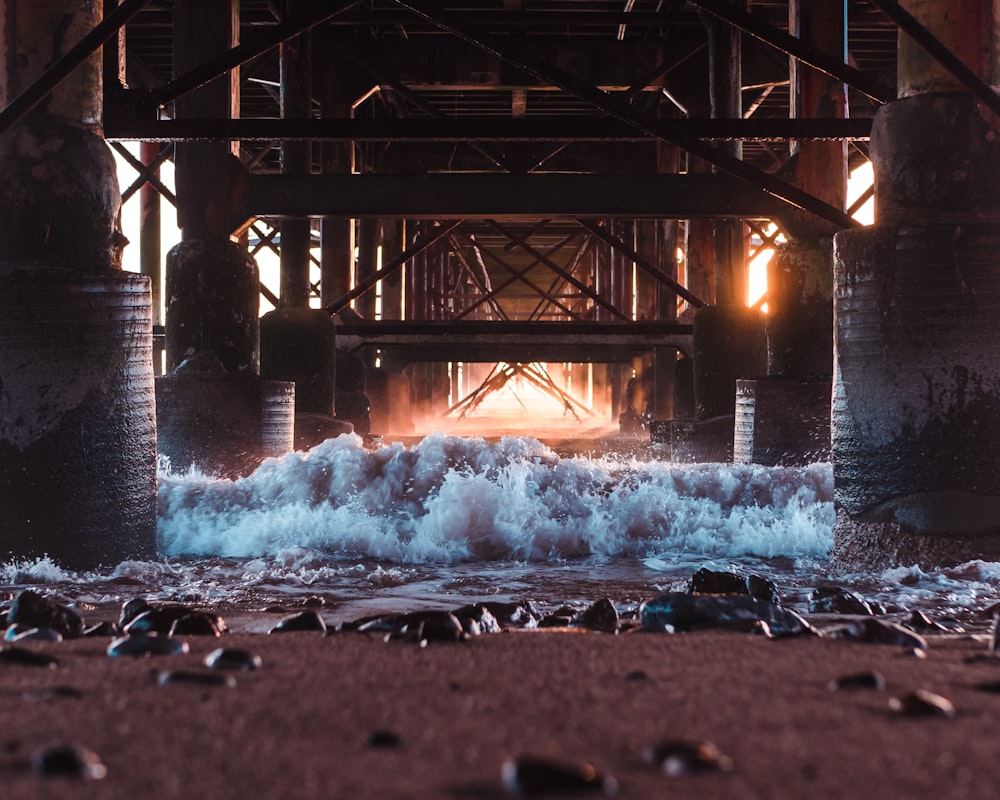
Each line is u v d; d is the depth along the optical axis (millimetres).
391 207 12719
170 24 20188
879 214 6434
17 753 1461
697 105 20297
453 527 7262
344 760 1453
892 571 5824
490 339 22375
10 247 6059
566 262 49719
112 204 6426
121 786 1313
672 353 27094
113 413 6043
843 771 1393
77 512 5898
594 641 2691
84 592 5172
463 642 2680
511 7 19984
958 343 5992
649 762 1433
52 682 2018
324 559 6809
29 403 5859
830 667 2242
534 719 1718
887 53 22969
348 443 8047
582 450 20094
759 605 3158
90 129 6324
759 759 1453
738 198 12562
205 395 10664
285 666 2250
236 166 12188
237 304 11406
